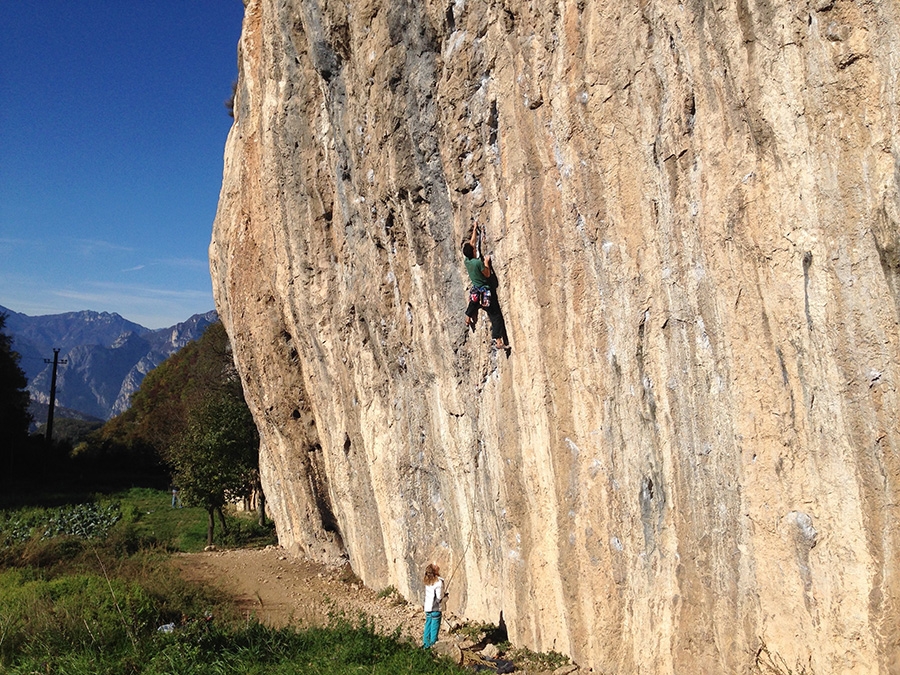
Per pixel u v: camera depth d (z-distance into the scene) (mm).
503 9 8031
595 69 6930
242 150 16484
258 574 15820
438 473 11070
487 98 8523
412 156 9836
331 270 13422
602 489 7555
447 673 8086
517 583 9086
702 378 6277
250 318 16953
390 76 9766
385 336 11719
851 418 5000
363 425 13133
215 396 29906
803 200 5195
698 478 6402
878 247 4703
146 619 9805
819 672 5301
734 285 5855
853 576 5066
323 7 11062
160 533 23797
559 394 8000
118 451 48750
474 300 8984
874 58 4633
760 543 5797
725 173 5824
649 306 6762
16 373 46969
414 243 10320
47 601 10352
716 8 5637
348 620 10719
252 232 16391
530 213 8062
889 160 4609
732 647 6035
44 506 30219
